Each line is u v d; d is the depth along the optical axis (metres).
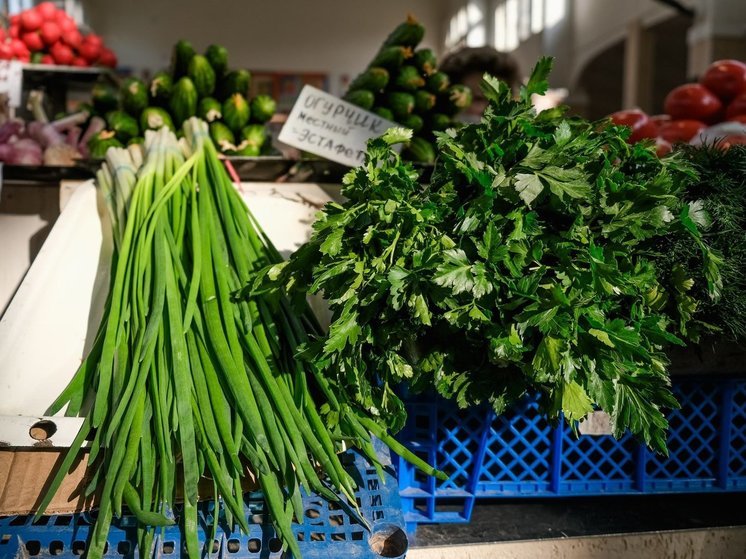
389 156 0.86
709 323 0.89
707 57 6.26
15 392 0.87
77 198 1.11
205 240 0.96
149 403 0.78
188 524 0.69
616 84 10.66
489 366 0.80
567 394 0.72
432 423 0.94
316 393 0.85
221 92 1.44
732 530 1.00
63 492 0.77
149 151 1.12
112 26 10.34
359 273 0.75
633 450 1.02
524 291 0.74
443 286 0.71
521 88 0.88
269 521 0.78
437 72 1.48
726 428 1.04
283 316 0.90
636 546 0.97
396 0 11.25
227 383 0.80
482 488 0.98
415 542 0.93
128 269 0.93
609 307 0.78
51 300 0.97
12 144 1.49
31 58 2.38
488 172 0.80
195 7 10.44
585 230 0.78
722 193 0.90
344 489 0.74
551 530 0.97
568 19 9.91
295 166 1.26
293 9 10.75
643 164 0.86
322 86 10.91
